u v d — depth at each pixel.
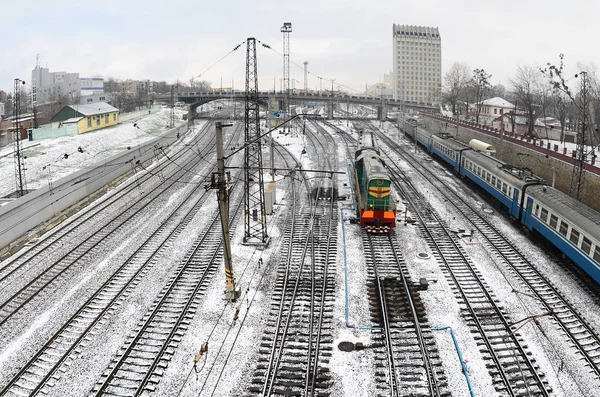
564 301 18.42
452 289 19.77
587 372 14.30
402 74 177.00
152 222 29.36
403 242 25.30
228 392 13.60
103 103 69.06
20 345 15.99
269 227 28.20
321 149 59.00
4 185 33.38
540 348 15.46
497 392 13.48
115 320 17.50
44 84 153.38
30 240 26.42
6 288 20.31
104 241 25.95
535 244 25.11
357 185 31.56
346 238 25.97
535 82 73.75
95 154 46.31
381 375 14.27
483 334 16.23
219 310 18.16
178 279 20.83
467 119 86.19
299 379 14.12
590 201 30.39
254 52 25.70
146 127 67.75
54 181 32.66
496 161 33.78
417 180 41.03
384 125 92.06
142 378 14.18
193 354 15.39
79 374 14.41
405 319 17.30
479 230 27.00
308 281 20.50
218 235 26.75
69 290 19.97
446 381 13.91
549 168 36.28
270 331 16.62
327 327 16.84
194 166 48.72
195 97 107.75
